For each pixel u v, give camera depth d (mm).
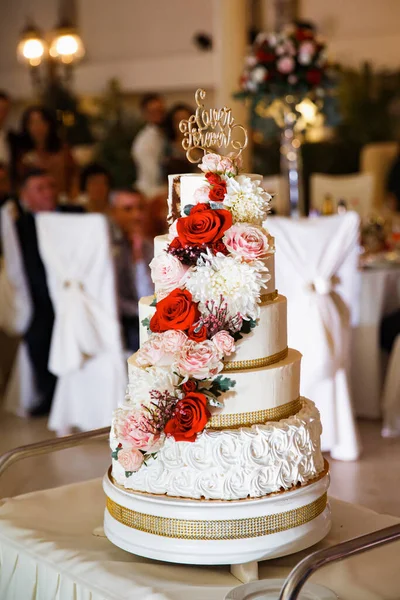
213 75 11617
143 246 5137
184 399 1979
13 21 13008
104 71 12469
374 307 4816
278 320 2160
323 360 4066
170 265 2039
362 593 2018
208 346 1993
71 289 4633
